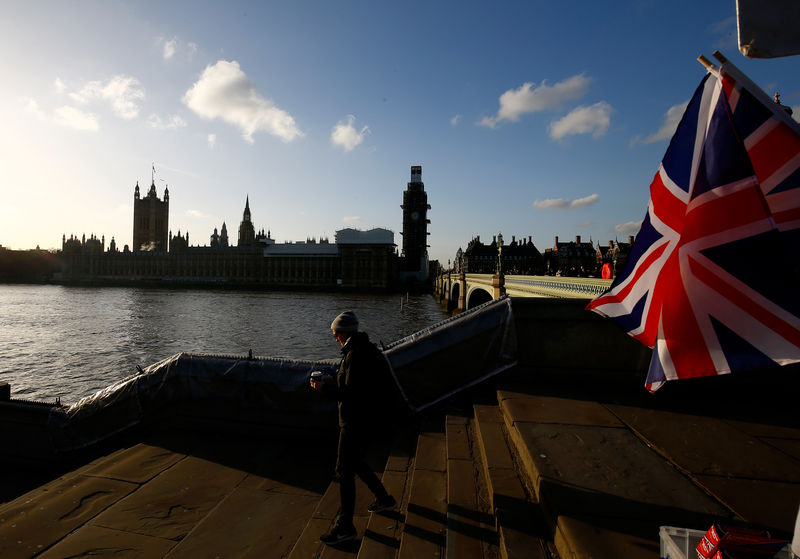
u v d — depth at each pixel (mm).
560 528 2576
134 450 5711
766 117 2895
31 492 4629
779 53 2043
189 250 189250
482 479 3783
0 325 55938
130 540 3797
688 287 3068
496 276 33656
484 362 5996
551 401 5102
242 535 3904
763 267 2826
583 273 39125
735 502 2873
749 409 4891
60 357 36156
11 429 6680
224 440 6059
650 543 2395
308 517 4203
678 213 3381
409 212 193250
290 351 40281
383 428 3775
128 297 116000
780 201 2809
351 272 172625
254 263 184875
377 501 3771
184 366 6375
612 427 4273
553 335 6012
